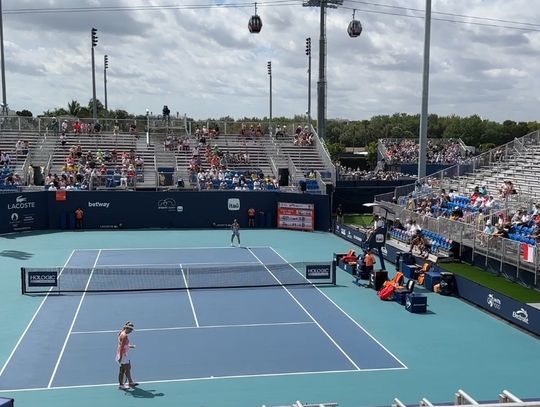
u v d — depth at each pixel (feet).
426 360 68.18
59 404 55.98
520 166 150.92
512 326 81.10
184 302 91.40
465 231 115.75
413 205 144.25
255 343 73.36
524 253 98.78
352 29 175.73
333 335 76.69
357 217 183.62
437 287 97.81
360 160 314.55
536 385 61.36
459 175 163.22
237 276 108.68
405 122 525.34
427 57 151.74
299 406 43.62
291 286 102.12
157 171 174.09
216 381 61.67
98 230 160.86
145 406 55.62
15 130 184.65
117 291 97.14
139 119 194.18
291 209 165.99
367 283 104.47
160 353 69.67
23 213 155.74
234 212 168.14
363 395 58.34
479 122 473.26
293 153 194.49
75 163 176.55
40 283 97.25
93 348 71.20
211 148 190.90
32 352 69.72
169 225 165.99
